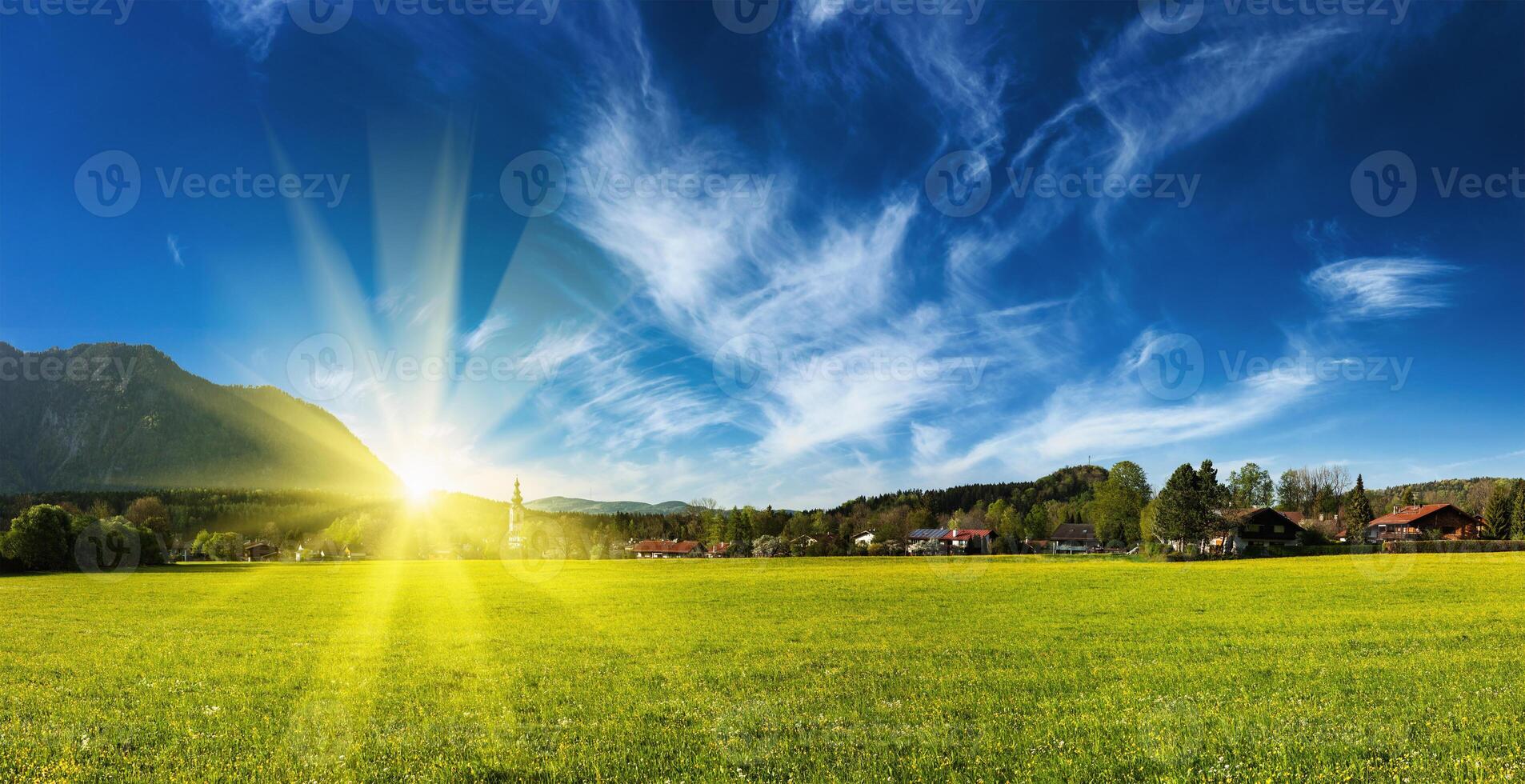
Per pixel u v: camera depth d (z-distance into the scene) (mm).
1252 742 11641
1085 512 122438
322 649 23469
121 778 10773
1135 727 12734
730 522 129625
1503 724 12289
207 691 16953
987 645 22984
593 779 10570
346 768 11195
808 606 35656
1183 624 27297
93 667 20250
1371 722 12664
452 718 14203
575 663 20438
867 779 10273
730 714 14172
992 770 10602
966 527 125875
